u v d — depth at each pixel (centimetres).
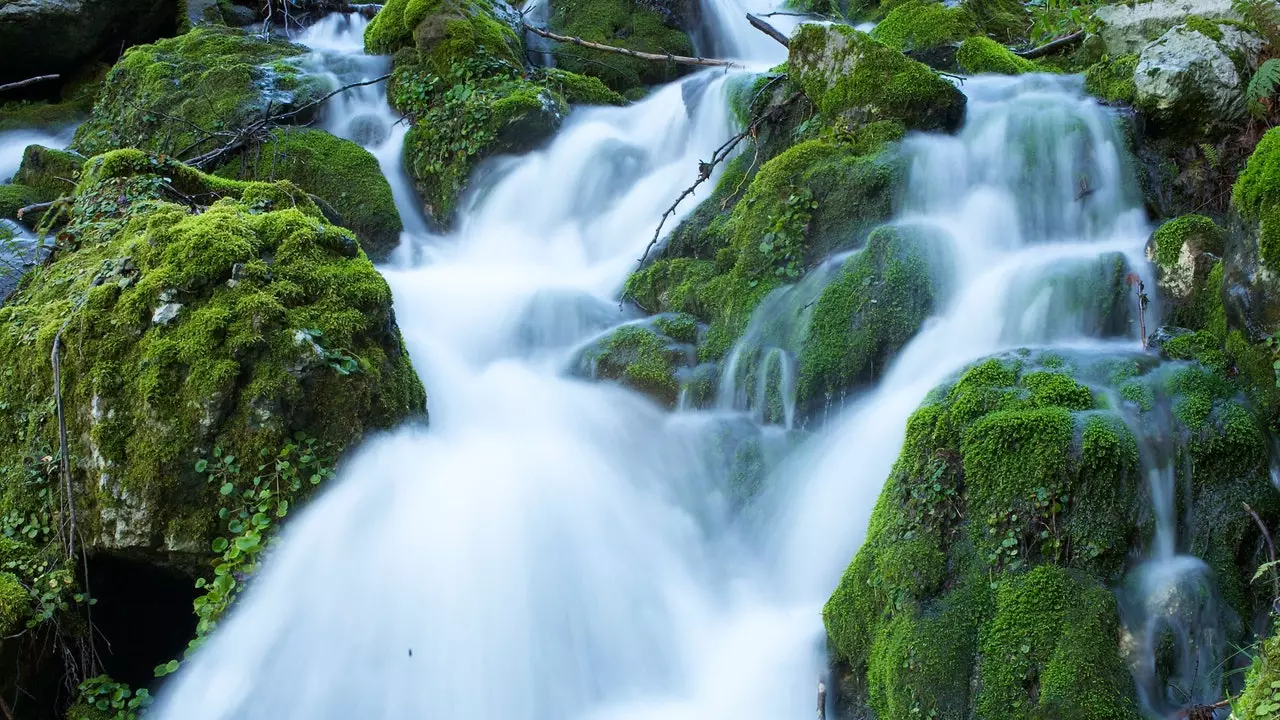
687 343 625
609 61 1090
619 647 478
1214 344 489
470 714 446
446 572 460
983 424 432
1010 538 410
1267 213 475
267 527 450
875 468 499
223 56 989
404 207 891
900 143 663
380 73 981
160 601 507
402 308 663
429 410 568
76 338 480
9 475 487
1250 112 660
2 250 648
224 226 503
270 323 471
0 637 429
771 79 784
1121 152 655
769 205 650
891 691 401
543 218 834
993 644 392
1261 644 380
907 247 574
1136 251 580
